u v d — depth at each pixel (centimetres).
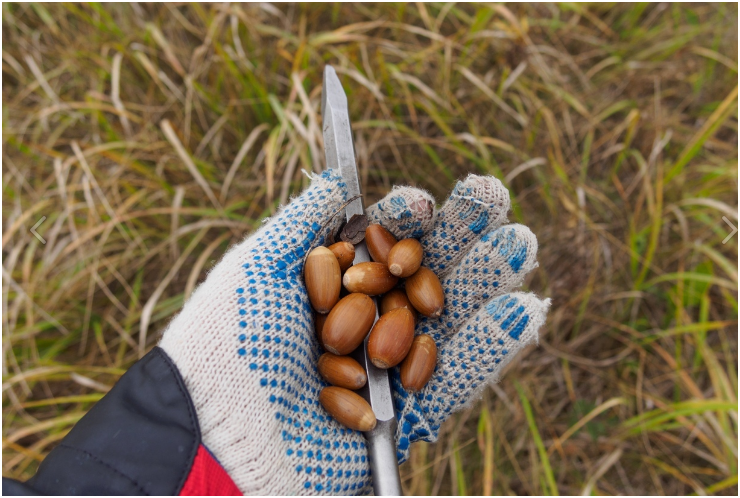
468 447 45
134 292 47
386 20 52
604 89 53
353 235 36
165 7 51
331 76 38
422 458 43
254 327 31
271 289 32
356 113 49
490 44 52
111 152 46
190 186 47
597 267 48
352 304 33
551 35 53
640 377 46
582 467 45
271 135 45
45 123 48
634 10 53
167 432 29
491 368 33
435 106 50
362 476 33
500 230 35
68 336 46
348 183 36
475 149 50
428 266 37
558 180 49
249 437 30
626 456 45
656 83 51
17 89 51
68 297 46
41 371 42
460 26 53
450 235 36
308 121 48
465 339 34
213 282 33
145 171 46
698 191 49
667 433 46
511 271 35
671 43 52
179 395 30
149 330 47
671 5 56
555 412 47
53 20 50
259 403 31
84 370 44
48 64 51
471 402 34
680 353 47
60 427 45
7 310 44
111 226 44
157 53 50
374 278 34
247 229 47
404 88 48
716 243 49
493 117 51
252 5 50
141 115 50
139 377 31
